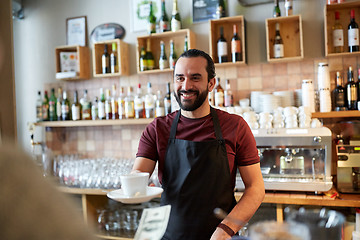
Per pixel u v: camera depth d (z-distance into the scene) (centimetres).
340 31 280
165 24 328
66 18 376
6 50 260
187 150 167
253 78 313
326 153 239
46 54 384
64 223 37
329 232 163
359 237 223
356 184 249
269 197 246
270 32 304
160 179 177
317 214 104
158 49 340
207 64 168
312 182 242
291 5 288
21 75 392
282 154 256
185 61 166
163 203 170
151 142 181
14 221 35
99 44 349
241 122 175
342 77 290
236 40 299
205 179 163
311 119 268
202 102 168
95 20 365
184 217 162
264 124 267
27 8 390
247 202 154
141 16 347
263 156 260
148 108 326
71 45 354
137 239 88
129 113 334
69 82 375
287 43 301
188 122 176
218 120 174
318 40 295
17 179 37
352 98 272
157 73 344
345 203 233
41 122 360
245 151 171
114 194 124
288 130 247
